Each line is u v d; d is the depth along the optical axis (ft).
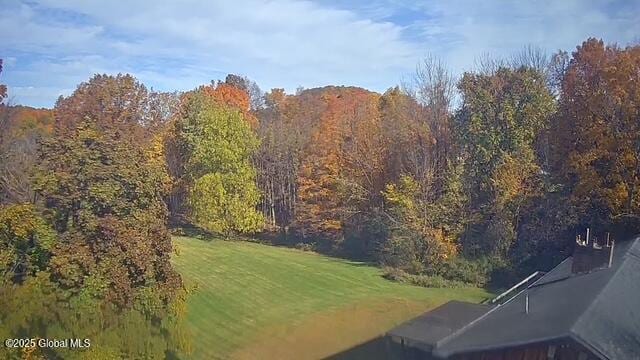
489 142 143.02
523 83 144.25
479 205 143.54
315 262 161.17
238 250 171.42
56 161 78.33
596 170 121.70
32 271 74.02
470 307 87.56
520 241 133.90
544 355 48.11
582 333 43.47
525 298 63.26
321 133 193.88
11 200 96.22
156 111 201.77
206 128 176.55
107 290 73.82
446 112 159.63
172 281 80.59
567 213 124.26
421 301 120.98
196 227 189.78
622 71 119.75
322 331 104.83
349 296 126.41
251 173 185.47
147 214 80.64
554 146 135.85
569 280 64.69
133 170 81.10
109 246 75.66
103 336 72.49
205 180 172.04
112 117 163.02
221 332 104.83
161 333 78.84
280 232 201.98
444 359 55.77
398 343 94.68
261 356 94.94
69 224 76.07
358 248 174.29
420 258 144.25
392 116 170.50
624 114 118.42
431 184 151.64
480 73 156.97
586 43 135.44
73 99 164.14
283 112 270.87
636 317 48.47
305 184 188.14
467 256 140.97
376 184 167.94
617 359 41.63
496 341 49.14
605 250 63.52
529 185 133.59
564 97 138.72
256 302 121.60
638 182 114.42
